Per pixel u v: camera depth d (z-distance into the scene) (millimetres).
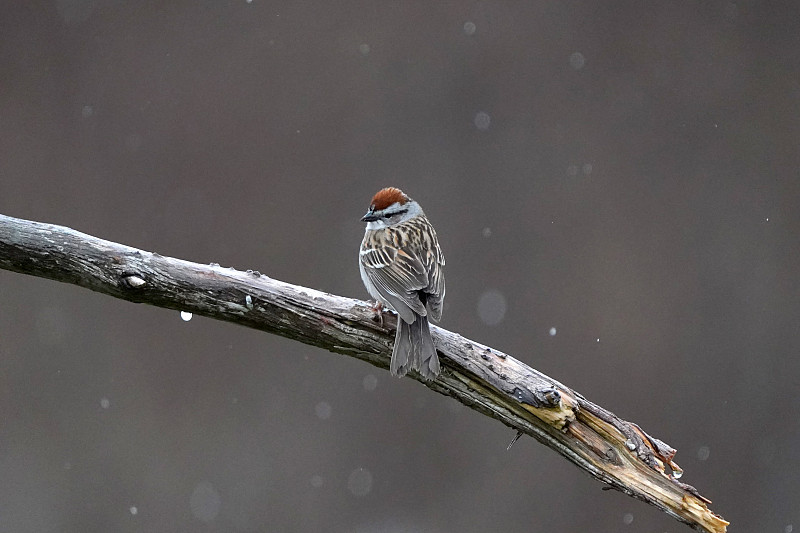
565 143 16141
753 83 16906
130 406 13297
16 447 12992
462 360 5902
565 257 15117
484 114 16125
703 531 5656
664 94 16781
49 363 13414
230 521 12766
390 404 13453
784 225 15914
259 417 13336
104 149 15250
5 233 5590
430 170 15625
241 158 15422
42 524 12578
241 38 16062
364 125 15734
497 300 14703
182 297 5785
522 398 5781
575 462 5867
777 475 13922
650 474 5711
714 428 14203
